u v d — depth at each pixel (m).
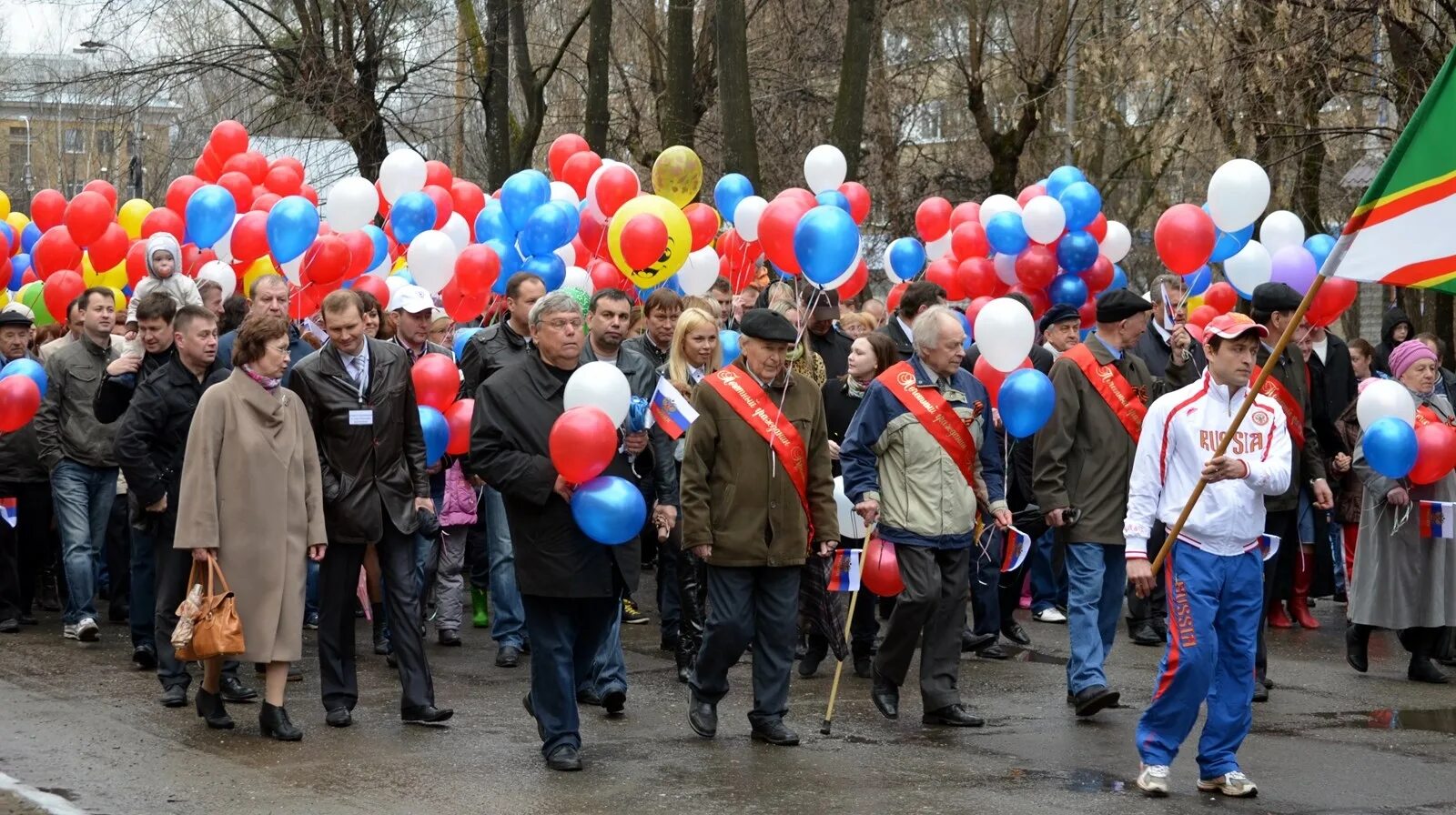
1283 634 10.34
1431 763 6.54
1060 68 25.00
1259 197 9.71
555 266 10.57
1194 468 5.94
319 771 6.17
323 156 23.78
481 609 10.12
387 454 7.08
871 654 8.55
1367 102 18.59
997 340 7.67
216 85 24.45
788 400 6.82
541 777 6.13
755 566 6.67
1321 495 8.31
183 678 7.52
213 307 9.62
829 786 6.02
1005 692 8.12
